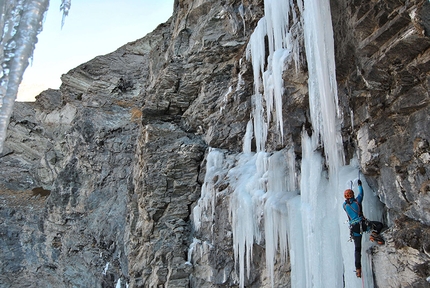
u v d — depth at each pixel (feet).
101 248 64.69
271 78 33.01
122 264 57.67
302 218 27.20
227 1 45.32
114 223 62.80
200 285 39.60
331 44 23.06
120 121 77.46
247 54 39.47
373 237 21.39
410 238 19.60
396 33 18.99
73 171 74.74
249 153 39.68
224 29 45.42
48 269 75.00
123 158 69.82
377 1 19.31
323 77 23.85
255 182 34.65
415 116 19.45
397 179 20.62
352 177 24.18
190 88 47.52
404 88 19.74
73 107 93.15
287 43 30.81
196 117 45.78
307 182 27.81
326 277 24.67
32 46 17.80
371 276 22.18
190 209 43.57
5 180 96.78
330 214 25.34
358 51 21.49
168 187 44.09
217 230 38.01
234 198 35.58
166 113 48.65
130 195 54.75
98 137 72.84
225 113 42.19
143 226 44.98
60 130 96.27
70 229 71.51
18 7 17.65
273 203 30.68
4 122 17.31
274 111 33.78
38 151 101.14
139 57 91.81
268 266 30.89
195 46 47.26
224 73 45.19
